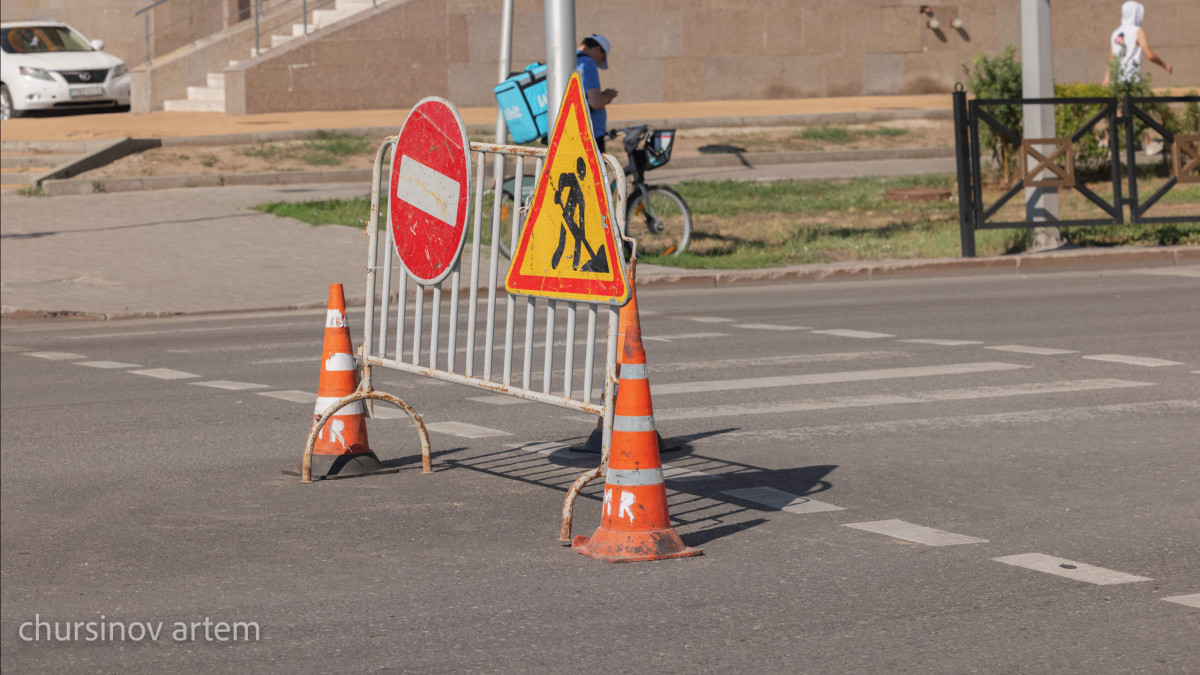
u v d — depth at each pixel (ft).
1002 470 25.91
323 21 121.90
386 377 37.81
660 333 44.57
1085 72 135.03
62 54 117.29
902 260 61.87
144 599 19.53
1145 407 31.22
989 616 17.90
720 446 28.53
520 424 31.37
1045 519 22.52
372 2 120.37
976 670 16.06
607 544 20.83
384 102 115.85
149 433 30.96
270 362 40.86
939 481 25.21
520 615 18.37
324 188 85.05
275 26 123.95
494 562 20.84
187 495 25.46
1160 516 22.52
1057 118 86.74
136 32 135.85
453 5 116.57
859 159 102.89
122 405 34.37
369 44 114.83
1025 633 17.25
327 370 26.81
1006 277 59.21
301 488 25.84
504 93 56.49
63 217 74.23
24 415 33.35
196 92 118.21
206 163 89.25
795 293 55.36
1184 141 64.18
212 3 132.87
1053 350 39.24
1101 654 16.49
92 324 51.29
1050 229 64.08
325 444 26.99
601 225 21.66
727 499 24.32
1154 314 46.11
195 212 75.36
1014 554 20.63
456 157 25.38
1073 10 134.10
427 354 41.68
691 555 20.90
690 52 123.34
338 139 96.89
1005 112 83.46
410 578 20.13
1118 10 135.03
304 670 16.58
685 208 62.59
